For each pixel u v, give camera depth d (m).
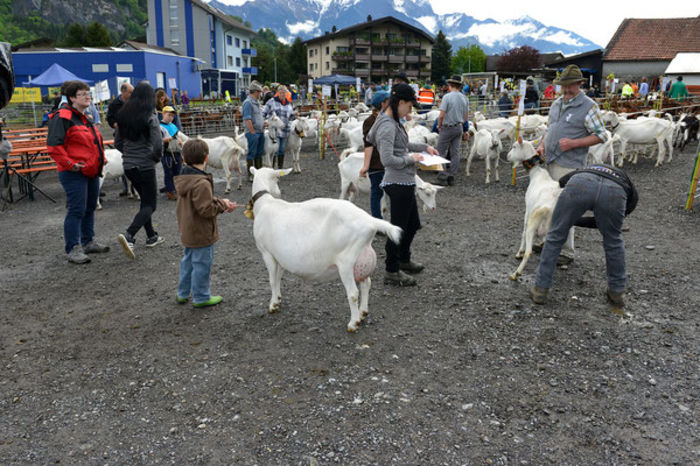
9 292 5.04
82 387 3.36
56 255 6.19
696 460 2.59
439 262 5.66
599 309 4.38
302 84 71.12
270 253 4.24
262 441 2.79
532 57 73.44
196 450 2.73
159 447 2.76
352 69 76.38
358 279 3.88
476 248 6.14
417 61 78.25
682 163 11.93
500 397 3.16
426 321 4.21
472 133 12.89
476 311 4.38
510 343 3.83
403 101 4.39
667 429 2.84
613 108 16.83
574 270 5.32
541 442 2.75
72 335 4.10
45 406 3.16
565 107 5.08
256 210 4.21
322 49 79.00
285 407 3.09
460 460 2.62
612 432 2.82
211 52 62.62
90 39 80.12
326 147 16.80
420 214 7.84
